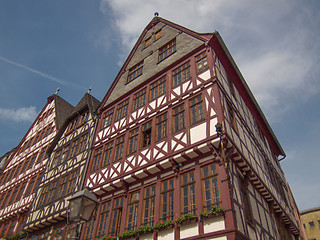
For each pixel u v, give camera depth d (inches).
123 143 471.5
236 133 391.2
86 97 705.0
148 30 634.2
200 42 467.8
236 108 447.2
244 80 514.3
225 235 273.4
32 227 537.0
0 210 709.9
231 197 294.5
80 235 424.2
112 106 570.3
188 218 304.2
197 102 392.5
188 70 449.4
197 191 322.7
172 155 365.4
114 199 423.5
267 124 630.5
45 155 699.4
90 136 570.9
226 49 466.0
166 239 317.1
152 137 417.4
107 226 394.9
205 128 355.9
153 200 366.3
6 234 623.8
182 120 397.1
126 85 574.2
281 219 501.4
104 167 470.6
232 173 333.7
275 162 654.5
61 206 503.2
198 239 289.6
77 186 501.7
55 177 591.5
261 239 346.6
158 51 553.3
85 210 227.9
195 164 347.6
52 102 892.6
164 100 447.2
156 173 386.6
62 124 706.8
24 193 667.4
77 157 565.9
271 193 457.7
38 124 881.5
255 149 477.4
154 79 505.4
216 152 327.0
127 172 414.0
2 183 810.2
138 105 501.0
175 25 561.6
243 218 308.5
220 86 400.8
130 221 374.6
